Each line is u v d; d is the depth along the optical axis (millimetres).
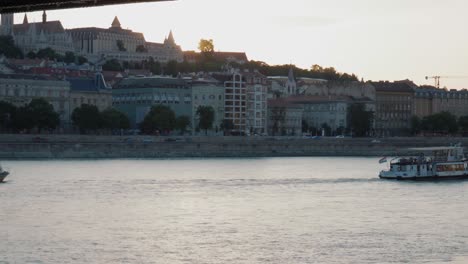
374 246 158750
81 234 169375
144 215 194375
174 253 152250
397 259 148125
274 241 163000
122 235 168875
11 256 148875
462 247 158125
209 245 159250
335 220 188375
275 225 181250
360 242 162375
